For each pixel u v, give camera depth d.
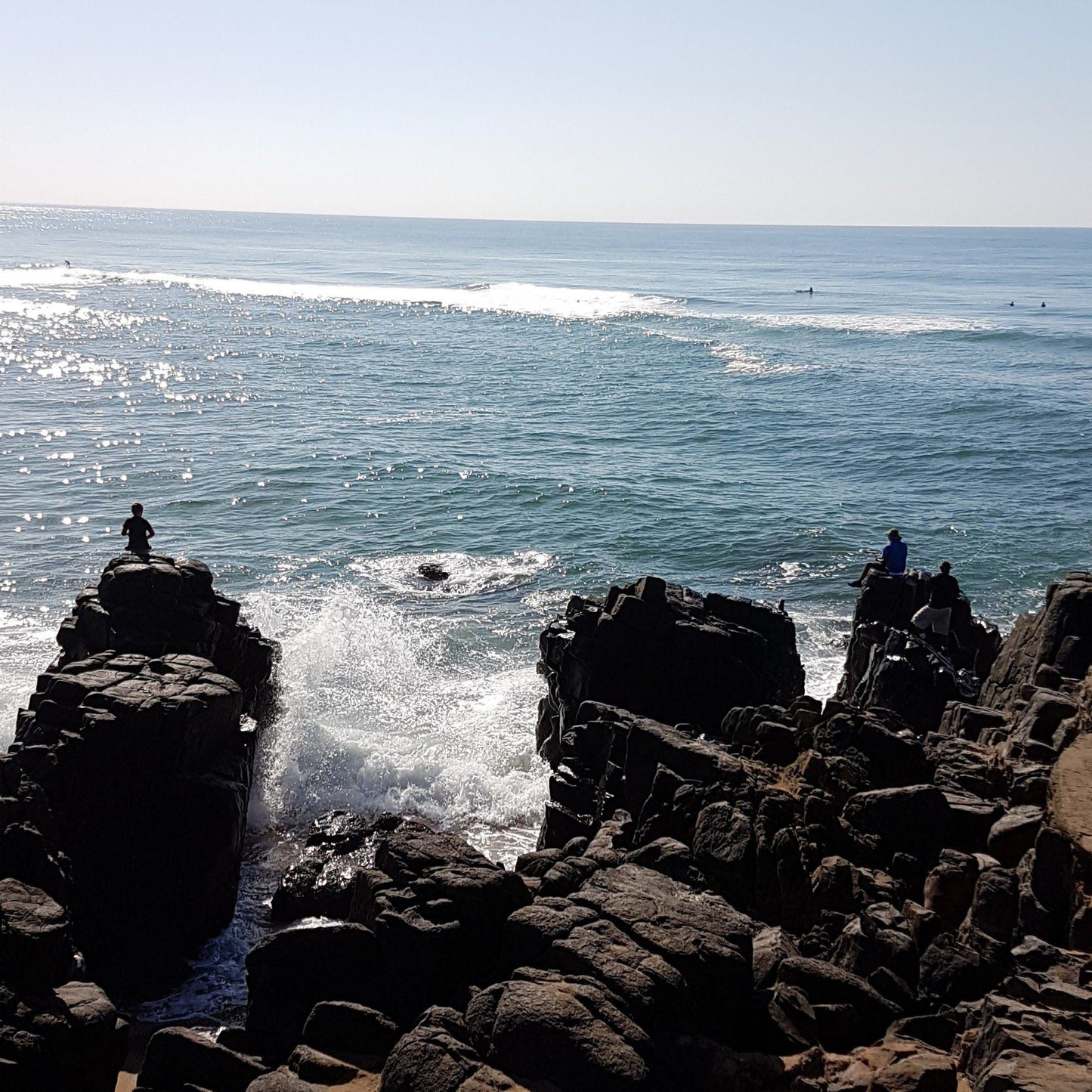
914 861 12.30
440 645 28.77
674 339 95.06
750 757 15.83
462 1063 8.57
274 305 119.81
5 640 27.31
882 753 14.72
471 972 10.93
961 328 103.31
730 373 77.75
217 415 58.78
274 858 18.64
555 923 10.06
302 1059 9.55
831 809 13.02
